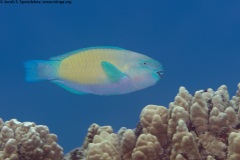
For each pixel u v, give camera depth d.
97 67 1.78
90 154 1.92
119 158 2.00
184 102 2.03
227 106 2.09
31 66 1.81
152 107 2.07
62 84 1.81
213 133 1.96
